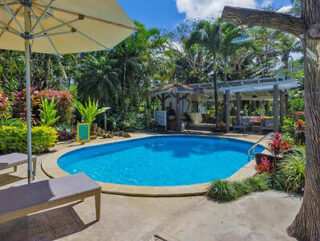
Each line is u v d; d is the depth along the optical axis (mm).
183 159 8539
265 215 2906
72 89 15711
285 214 2924
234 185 3756
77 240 2369
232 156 8961
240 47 14297
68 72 18469
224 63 15758
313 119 2062
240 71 23328
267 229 2539
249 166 5484
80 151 8586
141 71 15891
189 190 3840
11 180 4484
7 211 2146
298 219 2340
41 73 15352
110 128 14367
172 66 17891
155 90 16797
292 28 2066
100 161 8164
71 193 2594
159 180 6270
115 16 3117
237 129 15062
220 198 3535
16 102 8969
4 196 2480
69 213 3004
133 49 15125
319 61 1933
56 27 3262
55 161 6121
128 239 2396
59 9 3158
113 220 2830
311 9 1959
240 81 16406
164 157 8836
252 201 3389
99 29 3654
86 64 15055
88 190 2709
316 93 2016
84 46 4211
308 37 1924
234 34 13633
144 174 6777
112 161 8188
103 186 4086
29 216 2891
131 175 6672
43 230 2553
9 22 3445
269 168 4680
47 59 15219
